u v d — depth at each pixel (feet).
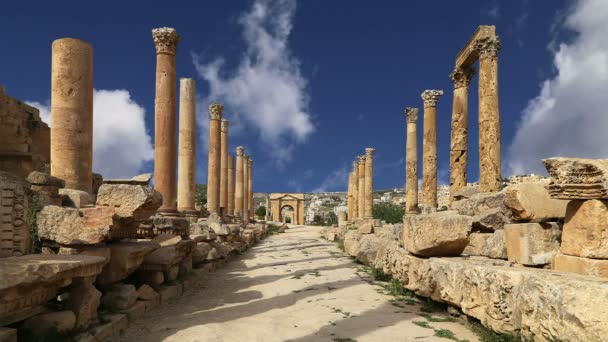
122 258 25.54
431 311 28.53
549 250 26.14
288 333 23.38
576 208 22.74
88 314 20.80
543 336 17.46
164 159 51.98
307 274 47.55
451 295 25.77
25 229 20.81
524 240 26.66
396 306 30.40
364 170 153.69
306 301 32.48
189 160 66.49
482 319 22.06
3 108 67.15
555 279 17.71
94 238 24.71
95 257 21.48
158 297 30.66
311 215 359.25
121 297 25.34
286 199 275.80
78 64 35.04
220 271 51.16
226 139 118.83
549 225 26.71
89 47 36.11
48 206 25.22
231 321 25.99
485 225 36.17
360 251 57.93
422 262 31.01
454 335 22.75
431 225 30.81
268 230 159.53
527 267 24.49
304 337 22.53
